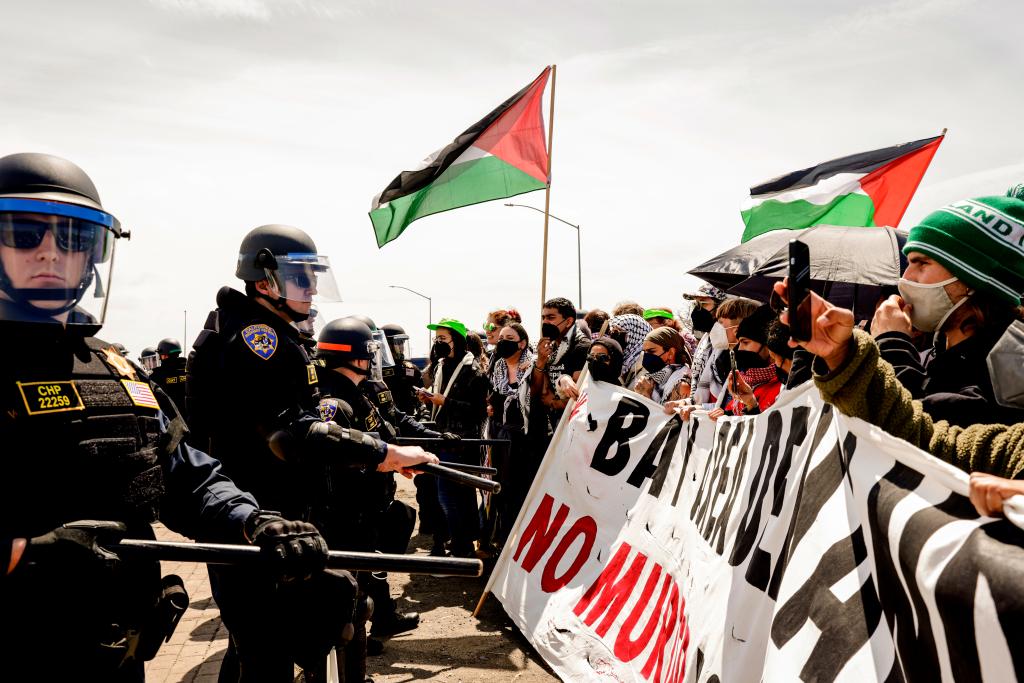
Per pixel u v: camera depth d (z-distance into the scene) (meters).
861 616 1.54
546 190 5.83
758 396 3.59
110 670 1.72
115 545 1.69
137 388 1.93
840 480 1.77
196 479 2.12
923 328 1.90
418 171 6.29
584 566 4.07
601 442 4.26
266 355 2.61
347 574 2.53
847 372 1.56
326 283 2.86
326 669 2.75
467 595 5.43
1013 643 1.04
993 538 1.14
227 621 2.49
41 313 1.71
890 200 5.23
